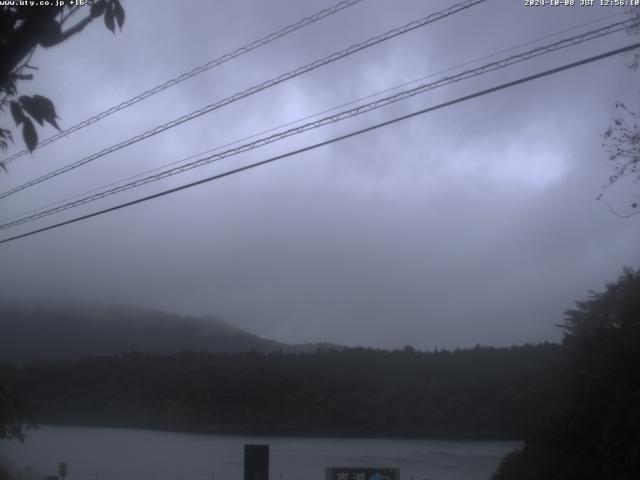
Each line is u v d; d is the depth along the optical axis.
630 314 28.53
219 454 57.06
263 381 85.75
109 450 60.06
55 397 88.12
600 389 25.08
